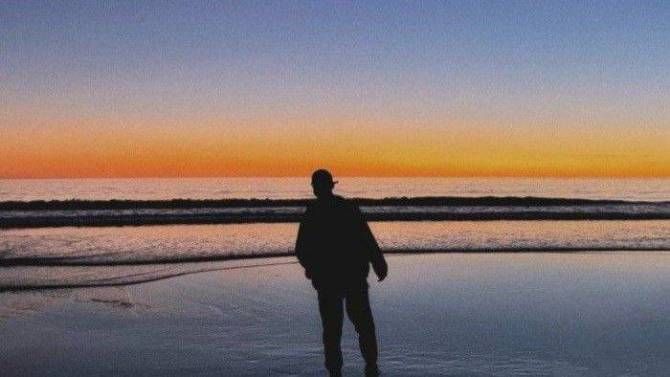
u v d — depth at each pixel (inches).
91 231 796.6
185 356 209.9
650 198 3043.8
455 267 448.1
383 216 1053.2
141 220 956.0
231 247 608.1
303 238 187.3
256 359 205.8
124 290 352.5
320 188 189.6
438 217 1044.5
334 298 183.8
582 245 625.3
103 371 192.7
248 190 4744.1
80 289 355.3
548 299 323.3
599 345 225.1
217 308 298.5
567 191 4343.0
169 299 323.6
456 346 223.0
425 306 303.3
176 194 3875.5
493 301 316.2
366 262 187.9
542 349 218.7
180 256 523.5
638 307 301.4
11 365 199.9
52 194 3971.5
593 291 347.6
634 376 184.1
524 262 478.0
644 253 543.5
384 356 208.5
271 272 424.2
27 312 290.8
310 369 193.0
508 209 1325.0
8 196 3663.9
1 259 499.2
